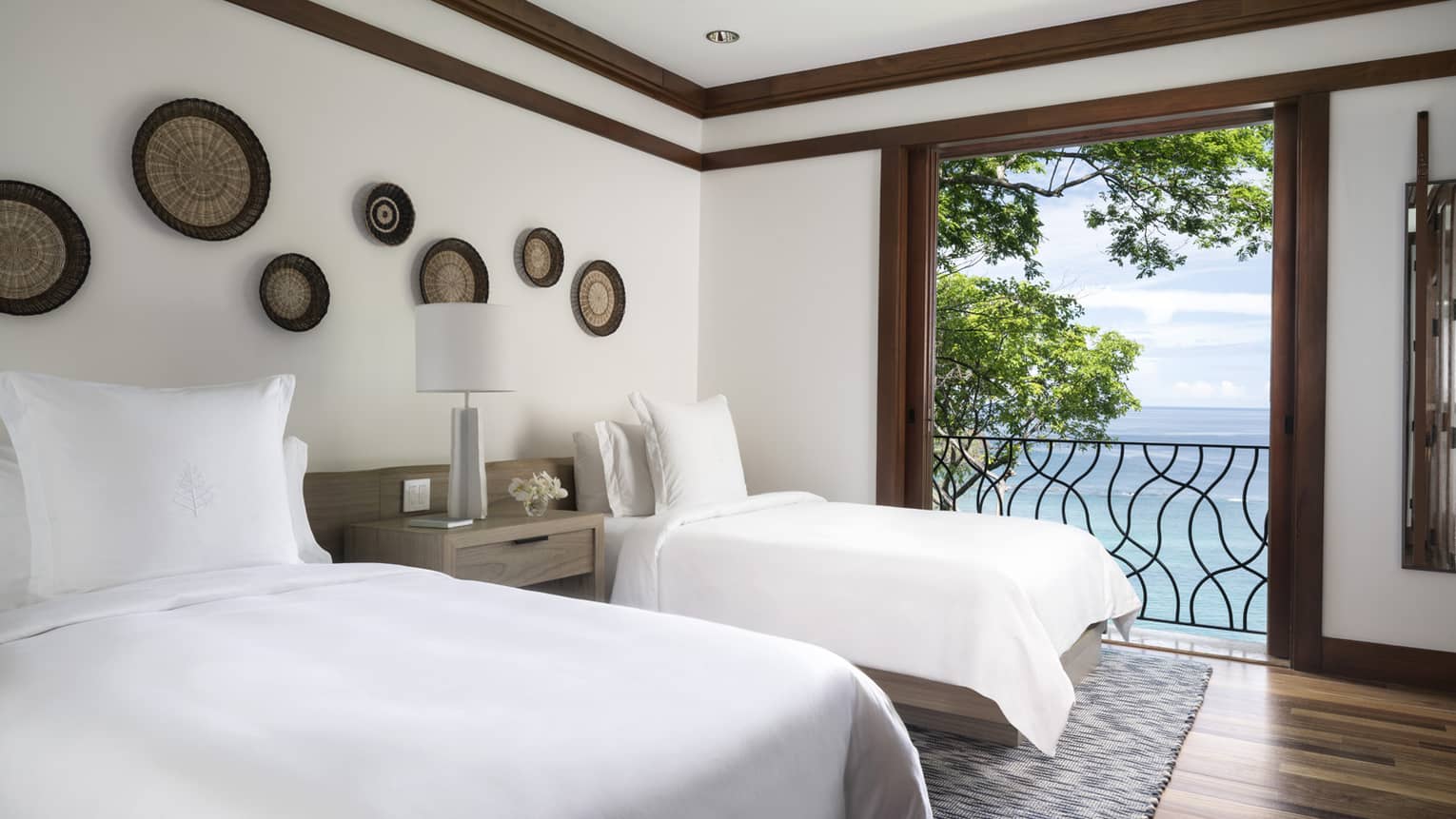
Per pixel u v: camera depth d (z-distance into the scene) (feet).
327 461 10.37
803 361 15.65
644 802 3.74
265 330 9.73
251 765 3.67
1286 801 8.00
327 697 4.46
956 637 8.73
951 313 23.52
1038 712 8.29
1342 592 11.68
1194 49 12.55
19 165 7.83
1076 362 23.75
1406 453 11.32
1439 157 11.21
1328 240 11.71
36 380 6.53
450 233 11.87
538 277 13.14
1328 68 11.73
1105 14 12.80
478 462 10.56
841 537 10.25
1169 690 11.06
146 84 8.67
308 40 10.14
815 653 5.67
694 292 16.57
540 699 4.52
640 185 15.23
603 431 13.00
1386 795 8.11
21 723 4.29
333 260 10.43
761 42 13.94
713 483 12.80
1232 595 21.71
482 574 9.81
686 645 5.58
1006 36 13.58
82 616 5.74
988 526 11.19
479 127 12.26
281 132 9.86
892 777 5.60
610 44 13.96
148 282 8.72
